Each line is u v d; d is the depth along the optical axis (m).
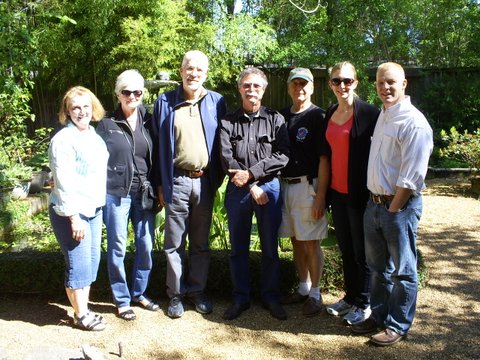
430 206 6.28
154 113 3.19
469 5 11.41
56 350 2.74
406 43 12.84
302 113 3.18
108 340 2.92
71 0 9.02
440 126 10.02
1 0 6.52
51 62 9.48
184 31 9.71
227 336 2.96
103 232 4.41
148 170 3.19
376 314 2.95
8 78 6.55
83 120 2.90
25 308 3.38
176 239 3.18
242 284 3.25
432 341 2.84
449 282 3.74
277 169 3.02
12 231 5.53
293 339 2.91
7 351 2.77
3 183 6.18
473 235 4.97
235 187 3.11
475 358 2.65
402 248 2.65
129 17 8.95
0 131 7.81
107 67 9.52
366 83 10.16
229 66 10.32
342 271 3.54
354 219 2.94
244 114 3.05
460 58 11.85
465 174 8.27
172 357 2.73
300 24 12.11
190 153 3.07
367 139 2.86
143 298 3.34
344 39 10.23
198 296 3.31
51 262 3.50
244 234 3.18
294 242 3.35
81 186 2.86
